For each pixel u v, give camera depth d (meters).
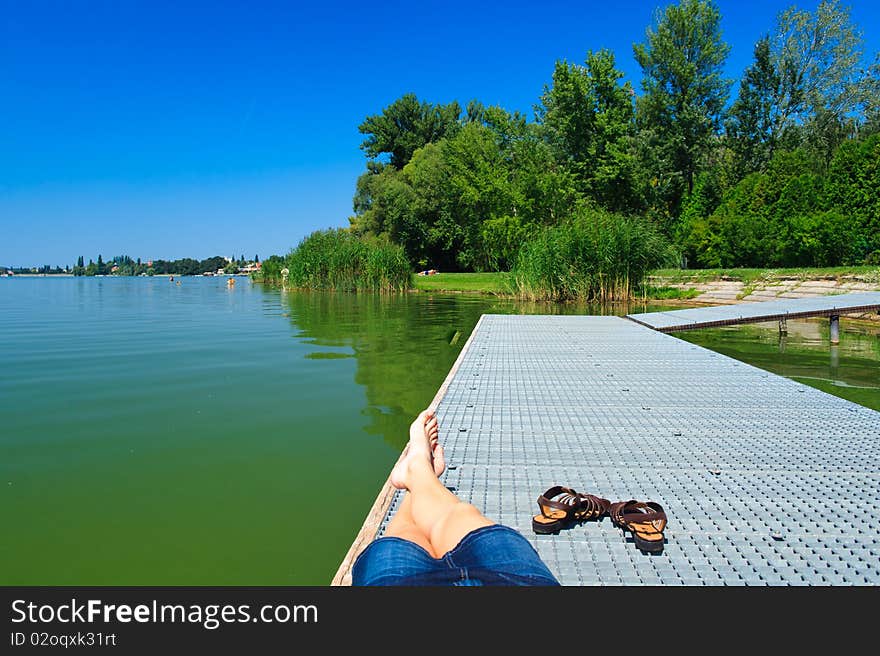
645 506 2.36
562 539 2.29
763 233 24.27
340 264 26.88
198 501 3.32
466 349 7.16
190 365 7.30
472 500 2.65
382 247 27.47
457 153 38.91
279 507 3.25
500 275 23.02
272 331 10.90
